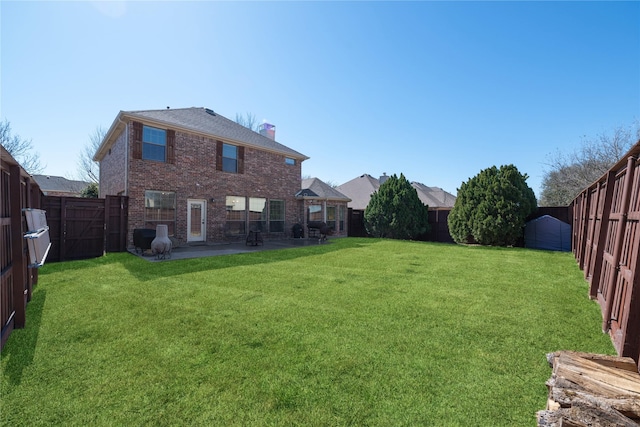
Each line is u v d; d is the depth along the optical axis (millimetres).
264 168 14461
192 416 2014
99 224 8898
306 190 16953
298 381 2416
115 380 2420
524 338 3262
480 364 2703
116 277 6020
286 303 4422
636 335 2561
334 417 2008
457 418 2004
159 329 3439
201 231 12203
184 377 2463
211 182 12414
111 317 3811
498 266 7570
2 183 3258
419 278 6129
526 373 2557
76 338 3195
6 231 3365
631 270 2654
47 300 4500
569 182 18766
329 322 3686
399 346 3051
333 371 2570
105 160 14609
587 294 5008
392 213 15547
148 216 10641
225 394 2244
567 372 2033
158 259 8164
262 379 2441
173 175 11227
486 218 12336
